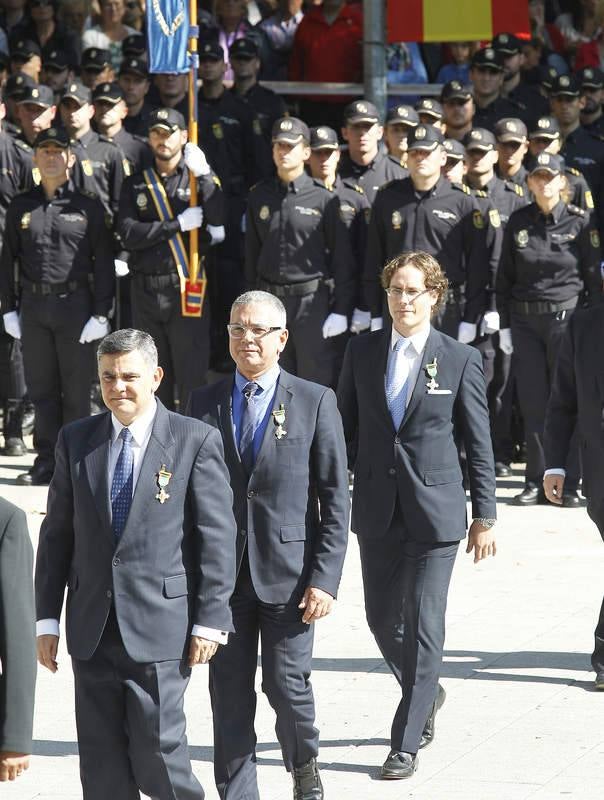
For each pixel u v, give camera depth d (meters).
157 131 41.53
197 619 18.70
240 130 47.03
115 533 18.59
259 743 24.11
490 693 25.89
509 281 41.06
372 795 21.44
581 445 26.33
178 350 42.75
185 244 42.16
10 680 15.35
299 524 20.73
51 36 52.00
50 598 19.11
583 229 40.38
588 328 25.97
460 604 31.28
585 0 56.66
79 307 42.38
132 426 18.84
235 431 20.98
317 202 41.97
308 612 20.42
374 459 23.08
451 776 22.11
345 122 44.16
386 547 23.11
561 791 21.39
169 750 18.44
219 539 18.81
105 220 42.38
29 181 45.50
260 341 20.75
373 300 41.56
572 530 37.69
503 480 43.53
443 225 40.50
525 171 44.19
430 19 47.44
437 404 22.83
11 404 46.59
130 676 18.50
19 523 15.71
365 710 25.27
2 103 46.28
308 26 51.62
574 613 30.52
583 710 24.95
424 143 40.06
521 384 40.88
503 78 48.53
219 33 51.78
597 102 48.62
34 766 22.97
